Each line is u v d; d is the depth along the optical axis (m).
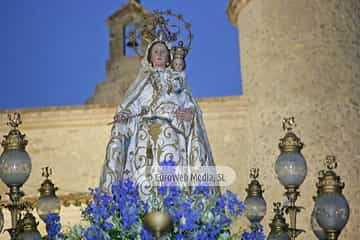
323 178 5.73
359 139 12.88
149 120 6.83
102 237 4.82
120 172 6.71
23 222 6.57
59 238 5.42
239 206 5.03
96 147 14.30
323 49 13.39
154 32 7.50
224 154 14.12
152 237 4.55
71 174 14.22
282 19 13.88
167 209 4.75
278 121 13.41
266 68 13.86
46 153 14.31
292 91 13.38
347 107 13.04
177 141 6.75
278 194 13.10
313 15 13.63
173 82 7.09
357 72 13.30
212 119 14.30
